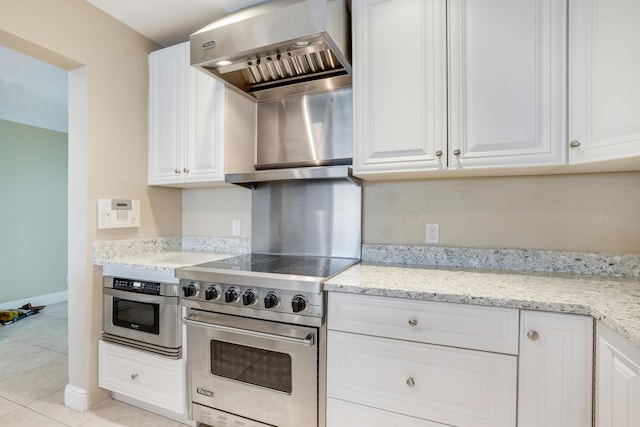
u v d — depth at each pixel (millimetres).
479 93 1390
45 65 2688
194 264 1791
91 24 1947
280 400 1485
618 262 1482
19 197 3889
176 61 2168
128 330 1854
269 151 2238
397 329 1275
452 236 1784
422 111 1480
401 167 1522
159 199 2377
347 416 1361
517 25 1334
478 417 1179
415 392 1256
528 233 1646
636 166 1343
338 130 2062
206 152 2064
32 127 4008
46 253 4133
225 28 1604
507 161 1355
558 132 1279
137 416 1858
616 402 921
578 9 1223
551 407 1096
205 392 1651
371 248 1937
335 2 1540
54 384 2203
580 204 1559
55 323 3420
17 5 1613
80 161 1944
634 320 887
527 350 1117
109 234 2051
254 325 1504
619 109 1100
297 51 1591
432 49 1461
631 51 1071
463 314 1188
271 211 2225
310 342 1368
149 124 2275
